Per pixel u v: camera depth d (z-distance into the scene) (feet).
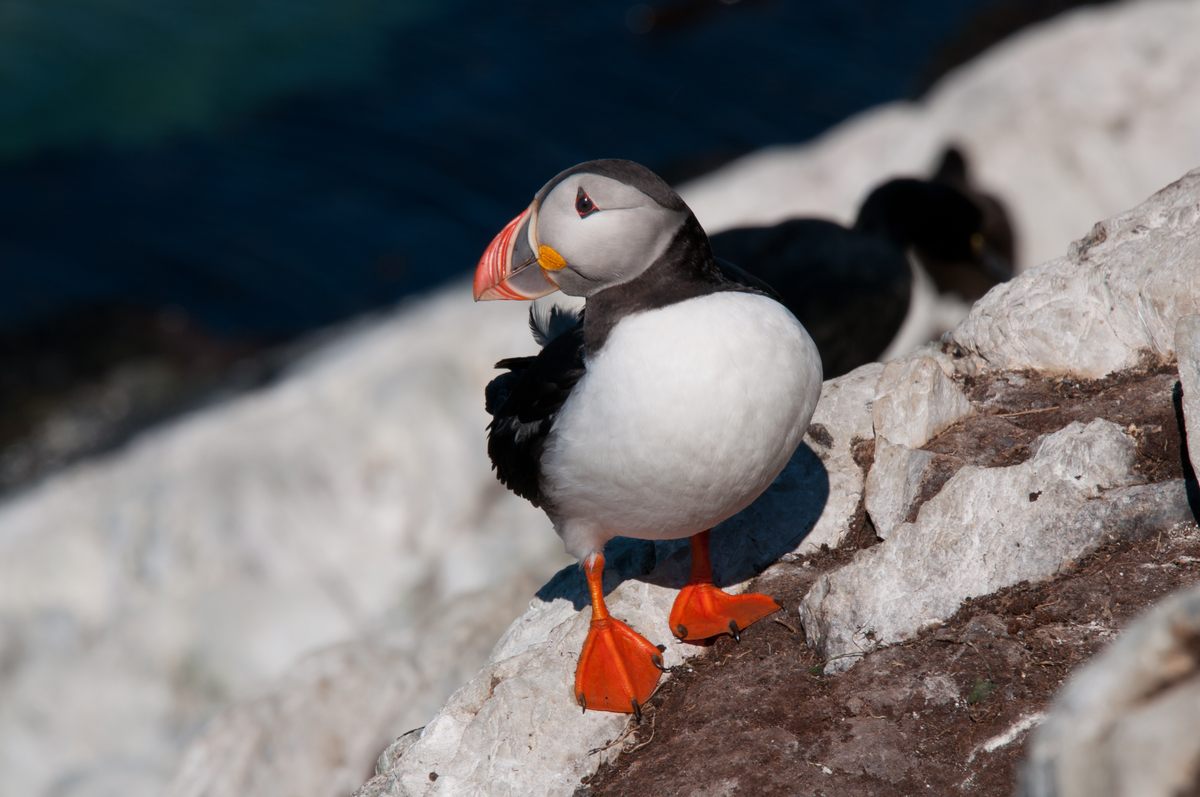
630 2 84.38
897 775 17.48
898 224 38.75
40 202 75.05
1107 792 11.00
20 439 60.95
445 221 71.41
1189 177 24.17
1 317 67.46
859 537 22.41
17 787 41.98
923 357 23.82
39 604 46.57
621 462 18.90
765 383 18.72
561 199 19.67
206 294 68.69
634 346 18.93
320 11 88.94
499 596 34.12
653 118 76.13
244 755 31.19
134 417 62.23
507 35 83.66
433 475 46.75
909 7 82.33
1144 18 57.77
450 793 19.77
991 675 18.21
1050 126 54.75
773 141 73.41
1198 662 11.32
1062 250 53.31
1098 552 19.47
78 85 83.97
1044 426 22.35
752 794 17.78
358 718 31.17
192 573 46.06
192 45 86.99
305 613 44.50
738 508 20.43
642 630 21.48
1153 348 22.77
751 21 82.12
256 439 48.26
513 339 48.55
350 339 59.21
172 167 77.05
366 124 78.33
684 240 19.56
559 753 19.70
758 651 20.51
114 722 43.04
